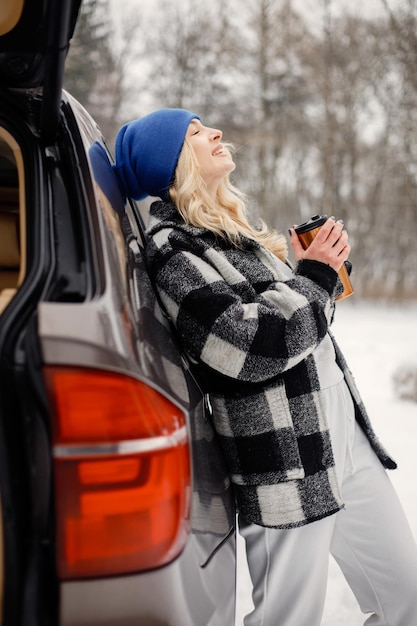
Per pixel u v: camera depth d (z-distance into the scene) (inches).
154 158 63.9
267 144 1080.2
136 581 37.8
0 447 35.9
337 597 97.0
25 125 51.9
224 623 47.4
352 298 1072.8
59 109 49.1
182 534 39.6
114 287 41.6
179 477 39.3
